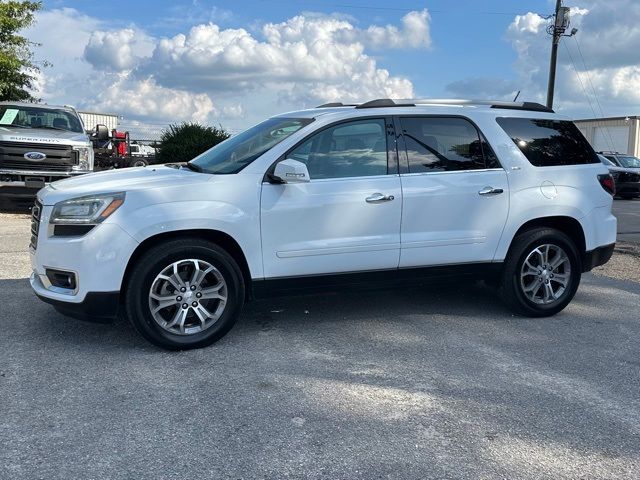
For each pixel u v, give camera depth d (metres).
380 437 3.33
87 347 4.68
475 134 5.43
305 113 5.41
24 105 13.35
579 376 4.28
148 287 4.45
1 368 4.22
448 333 5.20
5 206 13.55
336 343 4.88
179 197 4.52
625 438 3.38
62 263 4.40
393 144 5.16
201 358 4.49
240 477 2.92
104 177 4.90
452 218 5.25
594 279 7.68
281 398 3.81
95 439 3.26
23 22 19.31
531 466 3.06
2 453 3.10
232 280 4.70
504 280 5.59
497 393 3.95
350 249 4.96
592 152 5.98
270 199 4.74
